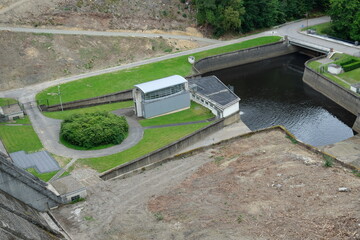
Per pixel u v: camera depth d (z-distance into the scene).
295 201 57.56
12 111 88.75
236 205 58.47
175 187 65.50
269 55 137.62
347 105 99.44
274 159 71.12
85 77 112.88
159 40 133.12
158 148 77.00
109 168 71.69
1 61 110.38
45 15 127.69
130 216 58.78
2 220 47.41
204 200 60.75
